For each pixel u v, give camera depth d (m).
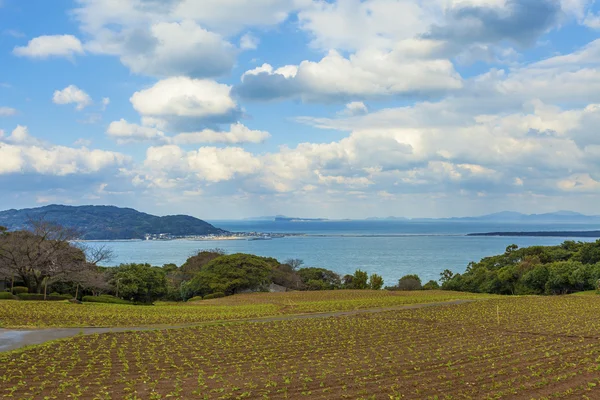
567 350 30.28
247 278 98.75
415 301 66.81
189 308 61.22
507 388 21.86
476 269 132.62
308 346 32.31
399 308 58.00
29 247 66.62
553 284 96.44
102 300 71.50
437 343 33.22
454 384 22.53
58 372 24.59
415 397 20.61
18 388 21.56
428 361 27.39
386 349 31.17
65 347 30.95
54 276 68.88
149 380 23.34
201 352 30.22
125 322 44.12
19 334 35.59
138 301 82.62
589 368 25.27
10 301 59.12
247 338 35.41
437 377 23.75
